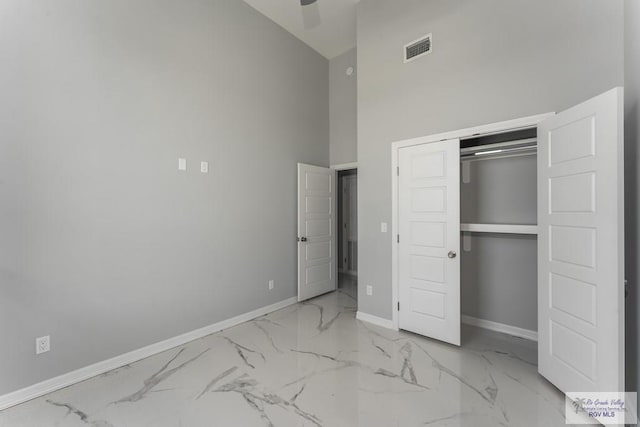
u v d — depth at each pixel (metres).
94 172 2.30
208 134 3.09
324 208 4.52
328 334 3.04
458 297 2.70
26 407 1.91
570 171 1.91
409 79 3.03
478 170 3.27
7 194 1.93
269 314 3.67
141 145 2.58
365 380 2.19
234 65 3.35
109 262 2.38
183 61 2.88
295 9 3.61
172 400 1.97
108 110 2.37
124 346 2.46
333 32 4.07
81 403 1.95
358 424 1.74
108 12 2.38
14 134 1.96
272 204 3.82
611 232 1.65
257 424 1.74
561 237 1.99
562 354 1.97
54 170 2.11
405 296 3.08
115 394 2.04
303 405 1.91
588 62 2.06
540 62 2.27
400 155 3.11
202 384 2.15
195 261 2.98
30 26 2.01
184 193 2.89
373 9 3.32
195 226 2.98
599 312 1.71
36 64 2.03
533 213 2.93
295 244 4.15
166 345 2.73
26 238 2.00
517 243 3.03
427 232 2.90
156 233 2.68
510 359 2.50
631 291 1.83
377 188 3.30
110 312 2.38
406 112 3.05
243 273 3.45
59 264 2.13
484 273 3.23
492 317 3.17
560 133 1.99
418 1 2.96
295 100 4.16
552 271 2.07
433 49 2.85
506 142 2.83
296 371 2.32
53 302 2.11
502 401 1.94
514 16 2.39
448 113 2.76
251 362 2.47
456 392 2.04
